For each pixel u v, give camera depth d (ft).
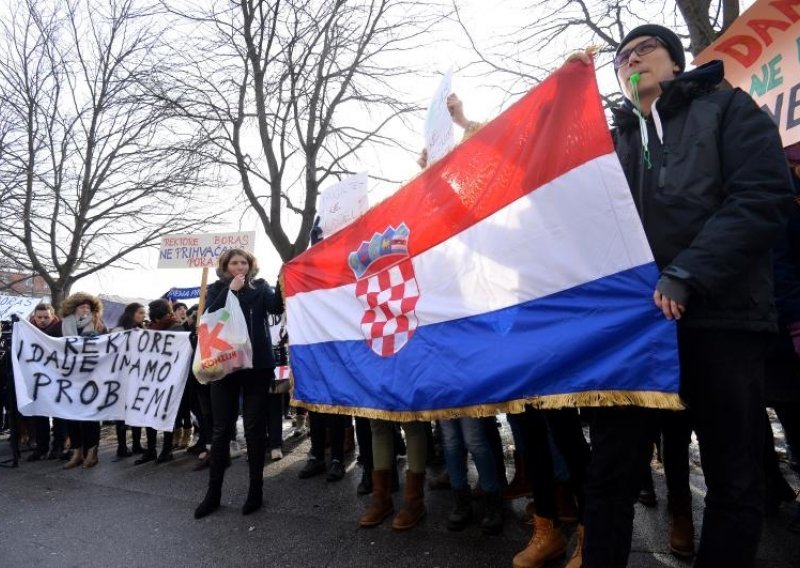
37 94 40.27
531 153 7.20
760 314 5.23
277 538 9.79
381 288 9.77
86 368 17.07
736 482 5.08
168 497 12.76
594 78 6.43
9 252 46.91
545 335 6.56
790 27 8.72
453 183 8.59
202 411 16.25
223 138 31.17
